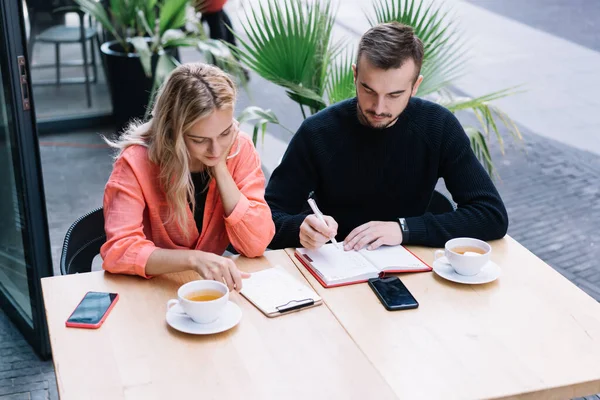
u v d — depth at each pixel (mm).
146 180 2014
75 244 2154
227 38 5520
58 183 4367
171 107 1908
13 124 2531
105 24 4809
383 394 1501
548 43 6852
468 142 2416
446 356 1631
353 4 7605
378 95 2129
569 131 5145
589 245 3803
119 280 1905
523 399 1531
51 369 2891
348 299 1848
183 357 1598
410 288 1908
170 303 1734
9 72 2455
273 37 2848
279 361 1593
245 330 1701
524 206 4180
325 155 2381
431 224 2152
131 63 4820
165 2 4719
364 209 2459
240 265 2018
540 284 1950
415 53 2115
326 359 1605
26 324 2977
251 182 2139
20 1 2414
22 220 2688
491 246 2168
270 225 2100
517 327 1752
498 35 7004
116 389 1493
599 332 1741
